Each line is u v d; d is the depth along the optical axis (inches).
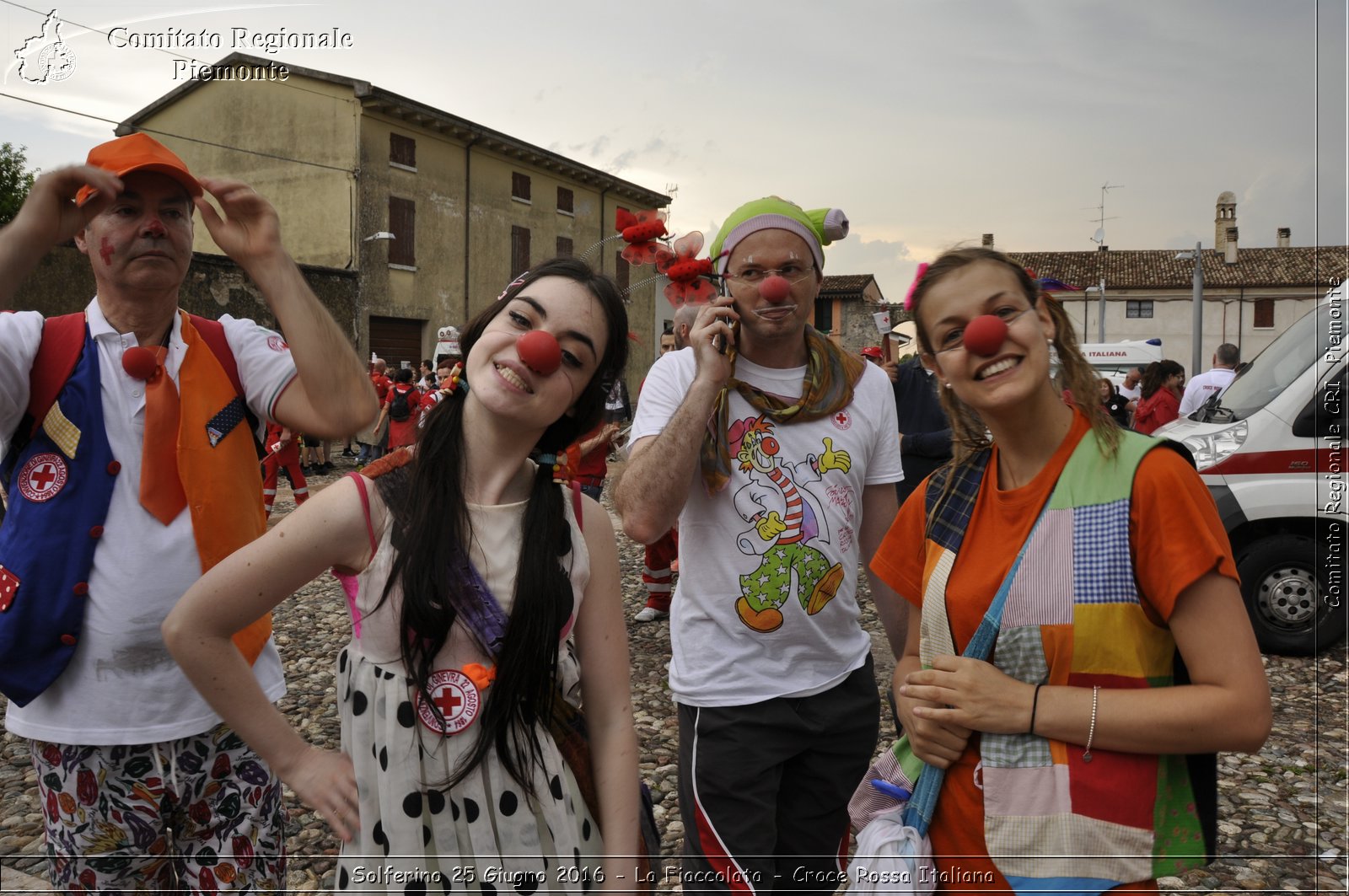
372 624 55.8
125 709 71.7
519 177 977.5
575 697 60.9
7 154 504.7
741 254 85.5
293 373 77.7
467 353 59.8
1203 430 221.8
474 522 56.8
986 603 58.4
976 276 58.1
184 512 73.7
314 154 809.5
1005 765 55.6
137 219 72.2
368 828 55.1
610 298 59.0
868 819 64.9
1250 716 50.9
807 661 83.9
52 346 72.8
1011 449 59.9
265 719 56.1
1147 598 54.5
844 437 86.7
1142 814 53.7
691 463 80.1
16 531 71.5
